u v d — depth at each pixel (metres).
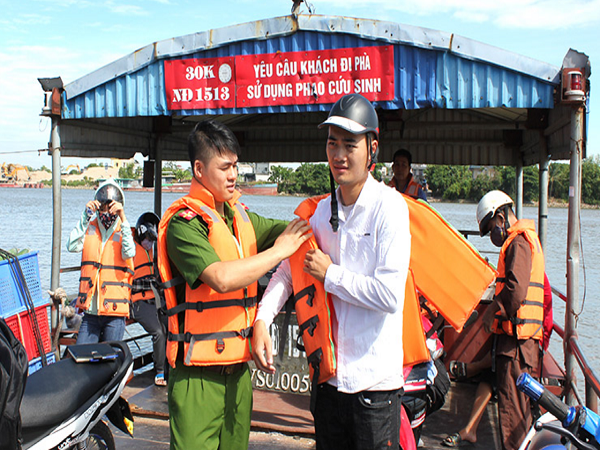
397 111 8.36
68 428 3.26
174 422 2.68
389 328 2.45
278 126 9.49
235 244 2.75
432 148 10.55
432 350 3.26
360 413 2.43
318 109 5.62
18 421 2.80
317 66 5.59
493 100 5.20
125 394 5.41
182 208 2.66
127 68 6.08
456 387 5.52
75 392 3.34
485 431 4.65
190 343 2.63
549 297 4.55
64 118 6.25
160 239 2.71
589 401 3.87
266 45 5.71
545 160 7.25
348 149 2.39
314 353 2.52
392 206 2.42
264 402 4.95
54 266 5.98
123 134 8.14
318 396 2.57
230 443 2.81
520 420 4.05
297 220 2.62
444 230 2.77
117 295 5.47
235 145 2.69
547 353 5.55
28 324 5.02
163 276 2.70
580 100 4.38
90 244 5.51
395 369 2.45
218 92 5.88
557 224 41.72
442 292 2.79
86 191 106.88
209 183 2.69
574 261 4.34
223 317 2.66
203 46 5.86
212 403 2.67
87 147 7.02
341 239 2.51
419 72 5.35
